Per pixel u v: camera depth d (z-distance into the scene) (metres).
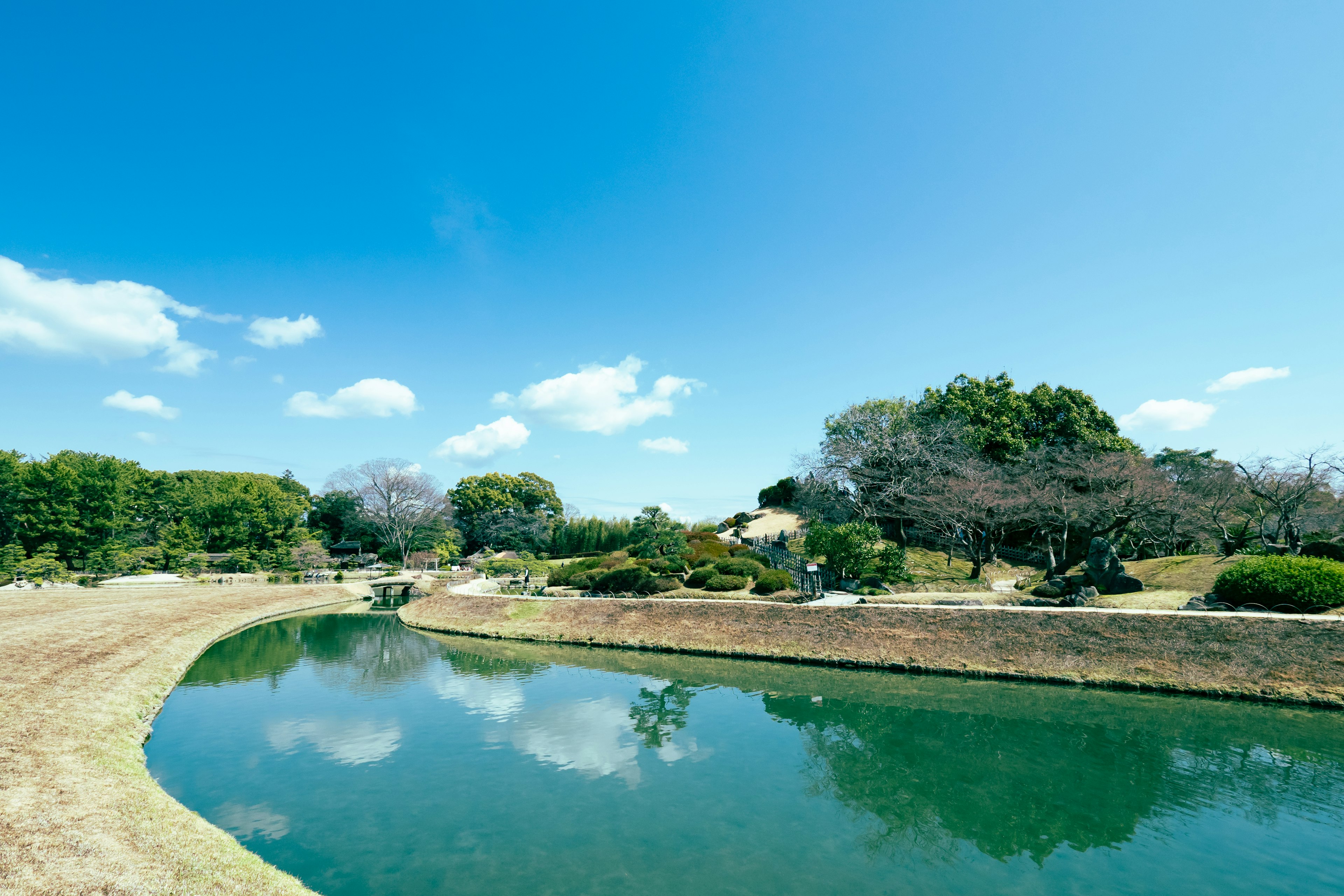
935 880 10.58
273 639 36.22
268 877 9.56
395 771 15.66
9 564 49.94
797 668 27.20
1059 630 25.20
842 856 11.41
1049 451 50.53
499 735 18.55
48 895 7.65
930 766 15.99
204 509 68.44
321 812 13.21
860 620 29.19
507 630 36.66
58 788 11.40
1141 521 42.41
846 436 59.78
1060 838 12.12
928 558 51.28
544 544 87.50
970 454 51.72
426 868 10.88
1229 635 22.52
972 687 23.45
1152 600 27.67
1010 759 16.33
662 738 18.31
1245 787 14.34
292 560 70.81
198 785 14.59
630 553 51.72
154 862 9.20
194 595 46.38
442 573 71.00
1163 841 11.91
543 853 11.49
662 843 11.92
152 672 23.48
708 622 32.44
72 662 21.42
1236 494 39.16
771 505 85.44
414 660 29.72
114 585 51.38
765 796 14.22
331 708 21.33
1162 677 22.17
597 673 26.67
